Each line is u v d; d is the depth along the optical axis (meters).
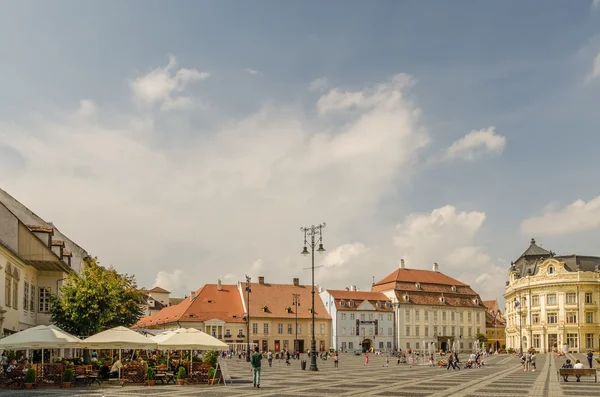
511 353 136.00
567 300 128.75
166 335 42.12
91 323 49.62
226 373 38.59
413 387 35.69
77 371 36.53
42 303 55.22
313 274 56.03
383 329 138.00
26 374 33.91
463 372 56.97
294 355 102.12
